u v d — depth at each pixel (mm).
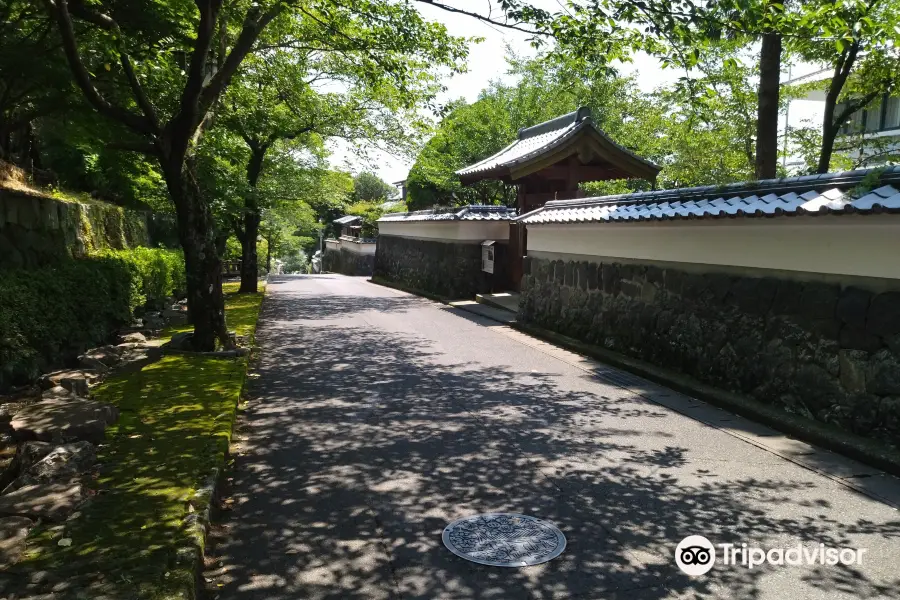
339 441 5172
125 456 4348
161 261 13195
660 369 7434
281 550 3377
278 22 10719
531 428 5523
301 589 3008
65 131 10820
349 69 13984
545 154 12531
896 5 7781
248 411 6031
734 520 3725
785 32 5750
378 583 3064
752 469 4539
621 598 2939
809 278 5496
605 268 8906
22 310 6656
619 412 6027
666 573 3154
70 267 8414
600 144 12688
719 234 6520
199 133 8547
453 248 16984
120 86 8648
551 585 3047
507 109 21469
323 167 18641
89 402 5348
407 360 8539
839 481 4305
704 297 6848
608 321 8797
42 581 2738
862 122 15891
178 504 3566
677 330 7270
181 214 8094
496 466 4605
